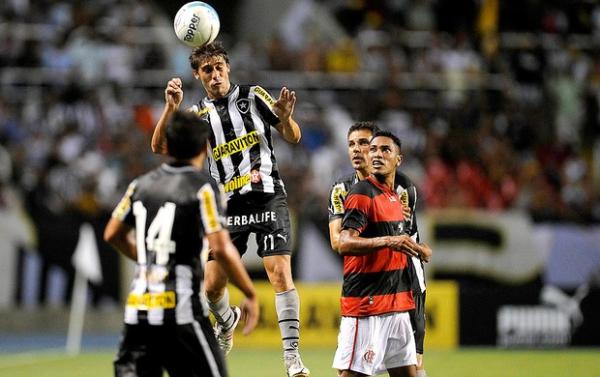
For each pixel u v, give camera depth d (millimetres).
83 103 69750
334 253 56906
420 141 68562
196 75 28109
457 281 56719
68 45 73750
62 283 58500
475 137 68812
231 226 28203
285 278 27781
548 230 57094
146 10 77250
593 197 66812
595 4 81062
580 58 77500
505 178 66250
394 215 24672
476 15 81125
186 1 78875
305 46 75250
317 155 67375
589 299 53562
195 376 20016
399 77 73688
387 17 80812
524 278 56688
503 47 77188
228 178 28125
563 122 73875
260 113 28062
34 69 72375
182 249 20047
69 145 66812
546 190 64938
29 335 57750
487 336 53406
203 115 28172
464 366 44312
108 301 58375
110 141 67500
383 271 24406
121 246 20750
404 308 24547
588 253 56906
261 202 28016
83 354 49031
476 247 56844
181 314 19781
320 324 53781
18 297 58344
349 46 74062
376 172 24797
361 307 24438
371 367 24203
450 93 73875
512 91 74250
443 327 53500
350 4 80938
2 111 68938
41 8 76000
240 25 79812
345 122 70250
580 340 53375
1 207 60938
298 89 72312
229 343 29406
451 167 66562
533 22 80375
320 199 62781
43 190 63844
